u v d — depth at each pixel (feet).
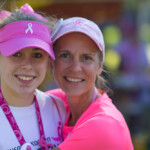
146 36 43.83
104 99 11.75
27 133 10.84
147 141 26.35
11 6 12.16
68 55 11.59
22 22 10.64
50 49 10.84
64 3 25.89
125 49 32.78
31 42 10.28
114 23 34.94
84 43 11.36
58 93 13.93
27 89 10.48
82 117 11.27
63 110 12.80
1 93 10.91
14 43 10.19
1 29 10.61
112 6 27.09
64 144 10.46
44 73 10.95
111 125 10.30
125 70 32.37
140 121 29.43
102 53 12.26
